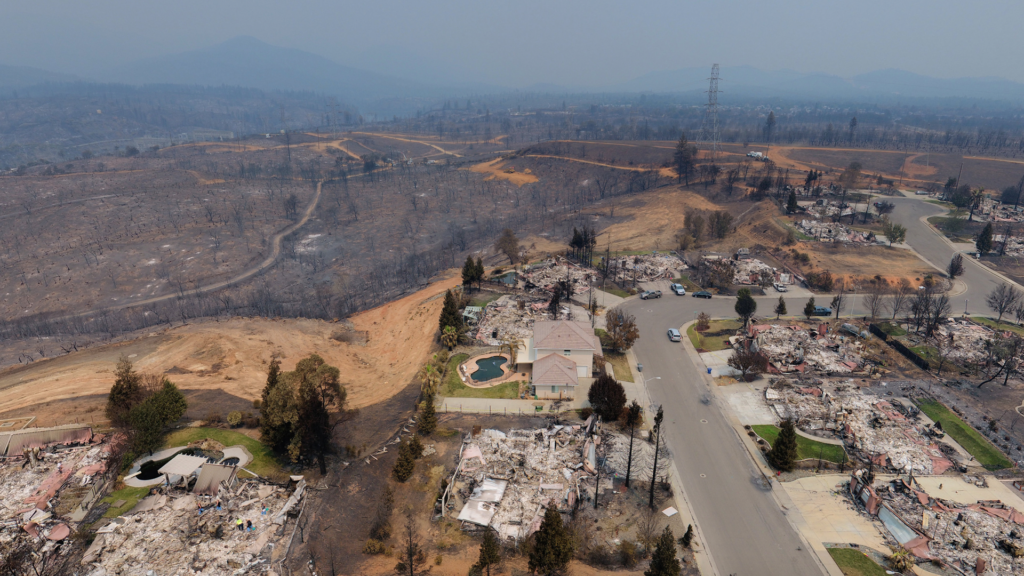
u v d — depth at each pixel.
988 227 145.12
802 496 68.19
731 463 74.31
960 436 77.88
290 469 72.00
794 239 159.00
